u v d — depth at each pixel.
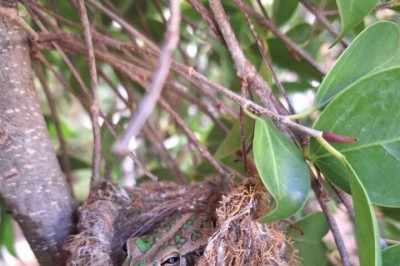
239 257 0.37
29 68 0.37
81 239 0.38
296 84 0.61
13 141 0.35
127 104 0.52
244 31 0.53
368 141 0.32
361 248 0.30
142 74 0.50
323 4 0.43
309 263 0.45
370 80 0.32
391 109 0.32
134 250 0.41
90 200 0.42
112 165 0.60
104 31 0.54
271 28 0.45
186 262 0.41
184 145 0.76
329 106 0.33
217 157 0.45
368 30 0.33
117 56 0.54
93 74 0.38
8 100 0.35
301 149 0.35
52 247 0.39
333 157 0.33
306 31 0.52
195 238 0.42
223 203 0.37
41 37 0.37
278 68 0.57
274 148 0.33
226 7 0.51
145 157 0.70
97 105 0.39
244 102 0.33
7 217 0.58
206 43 0.67
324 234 0.45
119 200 0.43
